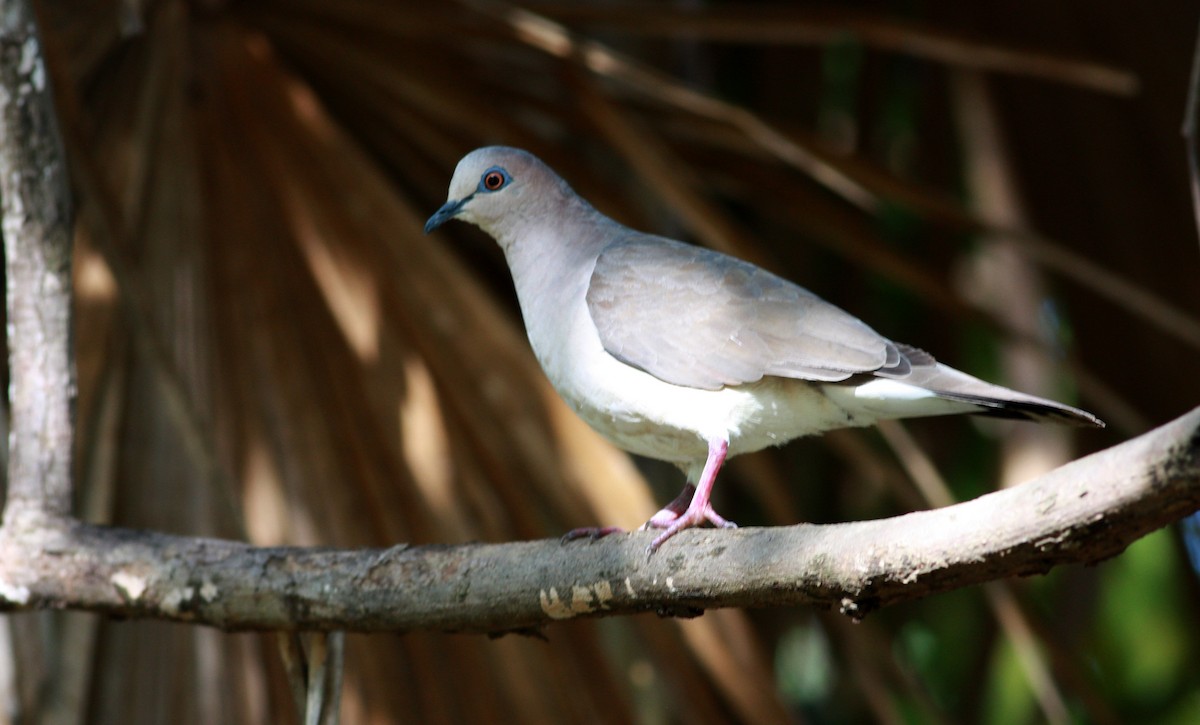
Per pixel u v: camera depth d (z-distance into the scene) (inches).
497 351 391.9
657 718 366.0
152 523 364.8
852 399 318.7
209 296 395.5
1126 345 532.4
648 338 327.6
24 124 308.8
